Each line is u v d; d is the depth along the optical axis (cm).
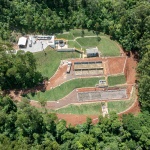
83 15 17350
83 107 14375
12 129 12850
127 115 13450
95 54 16325
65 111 14188
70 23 17375
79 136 12788
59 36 17125
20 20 16838
